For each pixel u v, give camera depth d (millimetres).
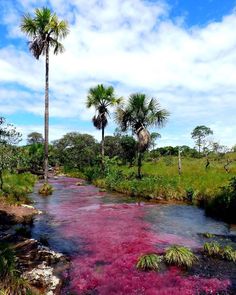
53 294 6500
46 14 24500
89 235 11125
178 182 20000
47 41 24844
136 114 25797
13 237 10320
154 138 49688
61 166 60719
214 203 14992
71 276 7457
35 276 7203
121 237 10828
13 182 21734
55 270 7719
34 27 24672
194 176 21703
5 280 6195
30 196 21078
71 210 16094
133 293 6605
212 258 8508
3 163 17719
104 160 34750
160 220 13539
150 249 9328
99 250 9375
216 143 46281
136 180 23203
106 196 21297
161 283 7016
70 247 9719
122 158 47188
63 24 24703
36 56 25375
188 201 18016
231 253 8438
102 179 29859
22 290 6176
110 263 8273
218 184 17766
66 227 12336
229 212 13844
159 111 25625
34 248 9266
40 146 47531
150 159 47406
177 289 6711
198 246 9633
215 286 6824
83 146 57188
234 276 7348
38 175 41125
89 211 15789
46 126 25047
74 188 27000
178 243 10000
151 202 18375
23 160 24453
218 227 12211
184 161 39031
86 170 40469
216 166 28734
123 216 14438
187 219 13742
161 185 19906
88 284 7043
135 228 12133
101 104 34375
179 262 7934
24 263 7961
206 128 70812
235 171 24000
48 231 11719
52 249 9469
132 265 8062
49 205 17672
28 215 14258
